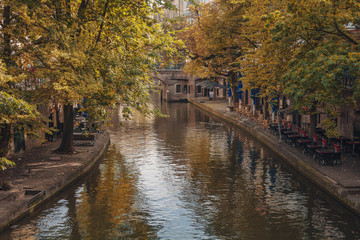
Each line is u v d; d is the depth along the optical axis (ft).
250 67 100.58
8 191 55.21
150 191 63.46
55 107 86.89
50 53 60.59
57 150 82.99
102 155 90.02
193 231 47.85
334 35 58.85
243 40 118.32
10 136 58.80
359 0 56.65
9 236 45.65
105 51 69.72
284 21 57.62
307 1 55.72
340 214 52.95
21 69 59.67
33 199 53.52
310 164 70.95
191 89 261.24
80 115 140.87
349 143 80.89
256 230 48.03
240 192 62.80
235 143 105.09
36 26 62.03
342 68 52.42
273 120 119.85
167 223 50.37
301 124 119.55
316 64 53.72
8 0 56.08
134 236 46.42
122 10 74.43
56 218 51.55
